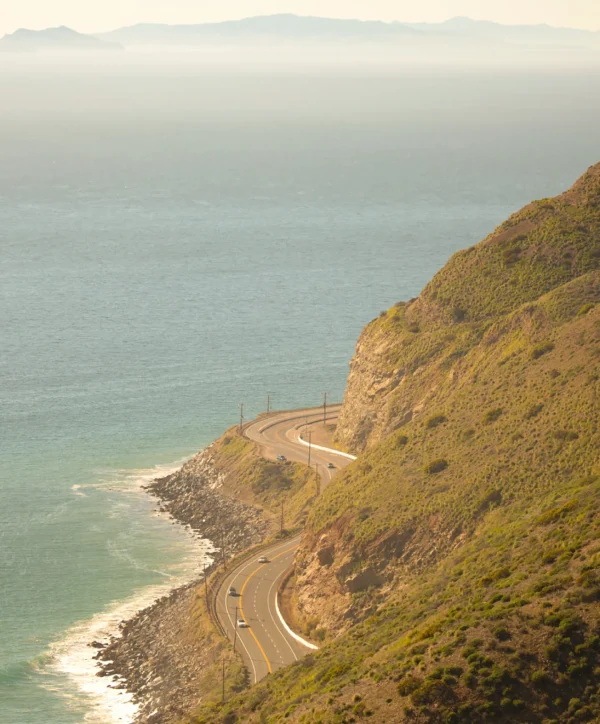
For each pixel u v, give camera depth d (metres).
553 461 112.88
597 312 135.38
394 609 100.12
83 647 121.38
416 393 158.25
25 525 152.62
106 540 148.62
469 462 120.69
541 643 74.44
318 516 130.00
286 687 93.38
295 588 125.88
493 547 99.88
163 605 128.88
